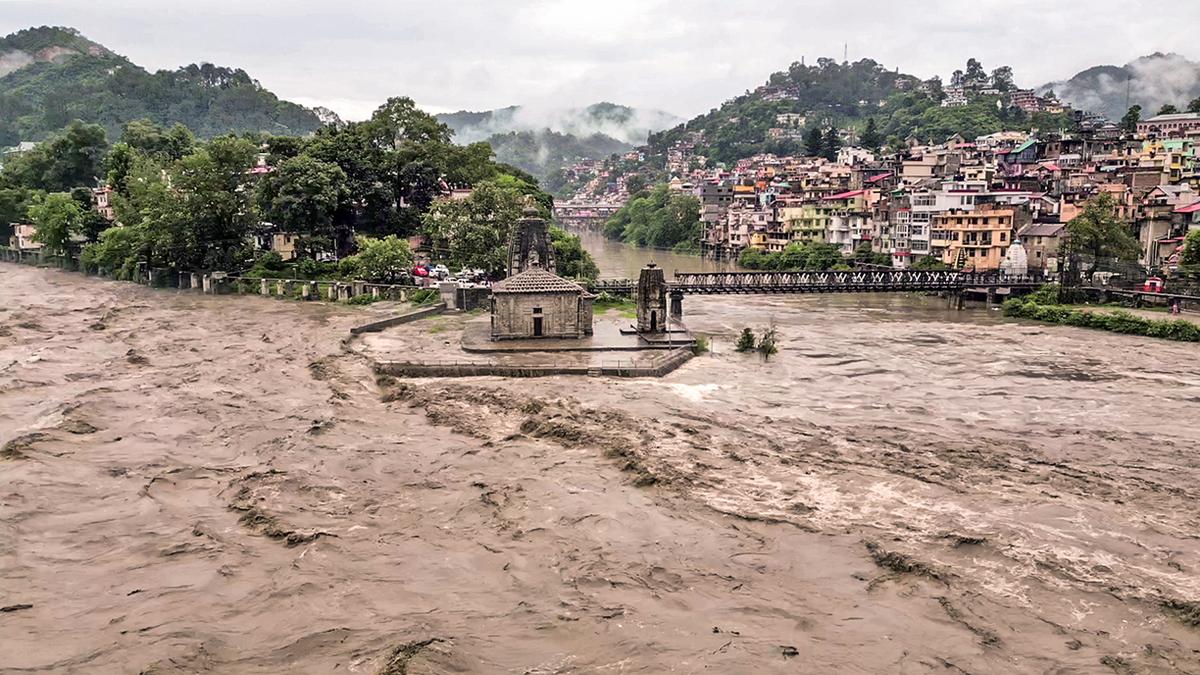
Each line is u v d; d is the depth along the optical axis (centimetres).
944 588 2886
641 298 7338
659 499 3653
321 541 3181
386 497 3666
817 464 4122
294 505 3544
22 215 15700
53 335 7444
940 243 13100
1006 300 10038
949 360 6975
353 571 2977
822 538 3272
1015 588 2908
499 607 2756
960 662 2472
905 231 14100
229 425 4641
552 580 2933
